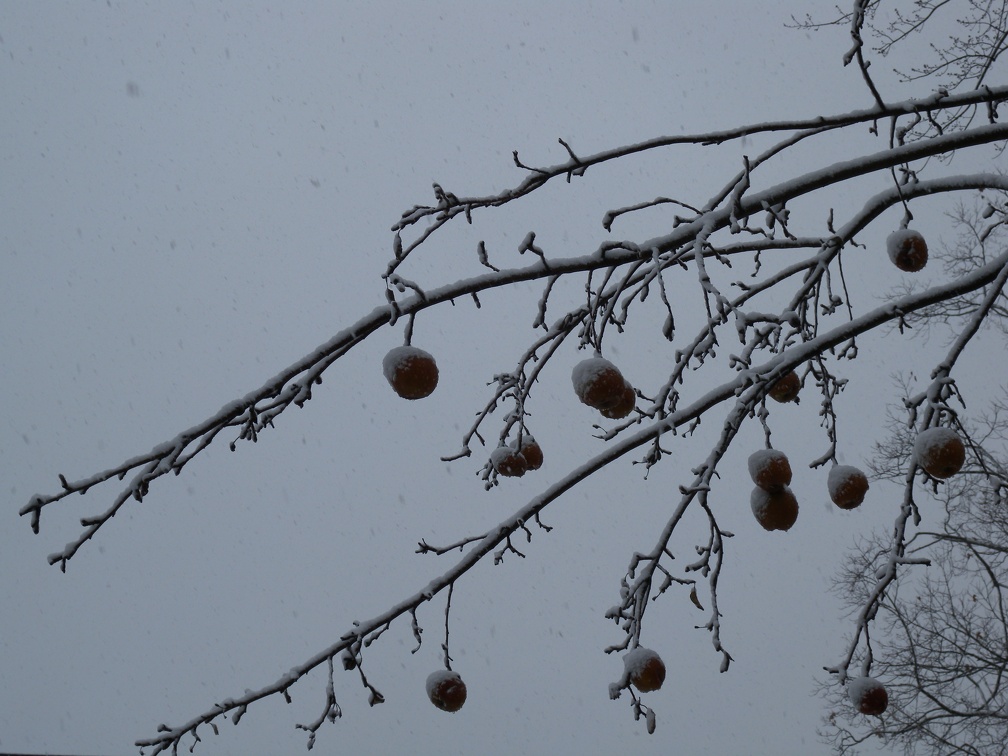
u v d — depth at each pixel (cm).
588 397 318
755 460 351
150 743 362
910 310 368
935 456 348
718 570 344
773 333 417
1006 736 1076
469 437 411
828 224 395
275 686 369
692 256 365
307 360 318
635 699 317
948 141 379
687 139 390
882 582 378
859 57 379
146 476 315
